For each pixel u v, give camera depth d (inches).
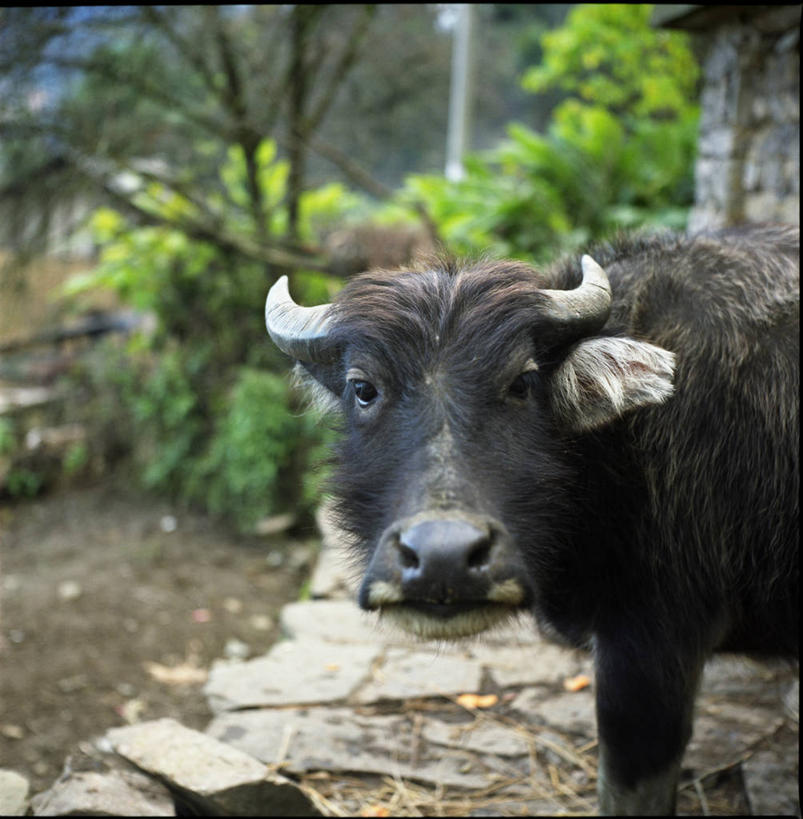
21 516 335.3
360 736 140.8
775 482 107.3
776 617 113.6
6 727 187.5
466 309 94.8
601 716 113.6
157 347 352.8
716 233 122.0
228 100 322.0
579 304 97.7
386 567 82.9
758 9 185.2
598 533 108.9
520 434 95.2
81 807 116.0
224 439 315.3
